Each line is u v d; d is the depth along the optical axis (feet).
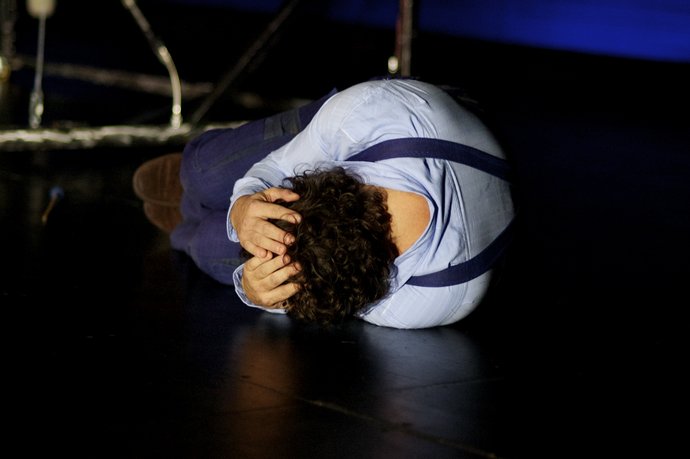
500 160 8.95
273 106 22.80
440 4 31.19
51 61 28.12
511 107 24.30
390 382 8.12
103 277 10.49
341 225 7.99
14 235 11.87
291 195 8.30
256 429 7.11
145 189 11.89
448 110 8.82
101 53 29.94
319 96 25.14
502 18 30.42
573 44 29.35
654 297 10.91
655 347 9.33
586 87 27.81
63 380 7.79
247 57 18.02
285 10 18.02
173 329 9.08
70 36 32.42
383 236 8.19
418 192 8.41
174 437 6.93
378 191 8.31
